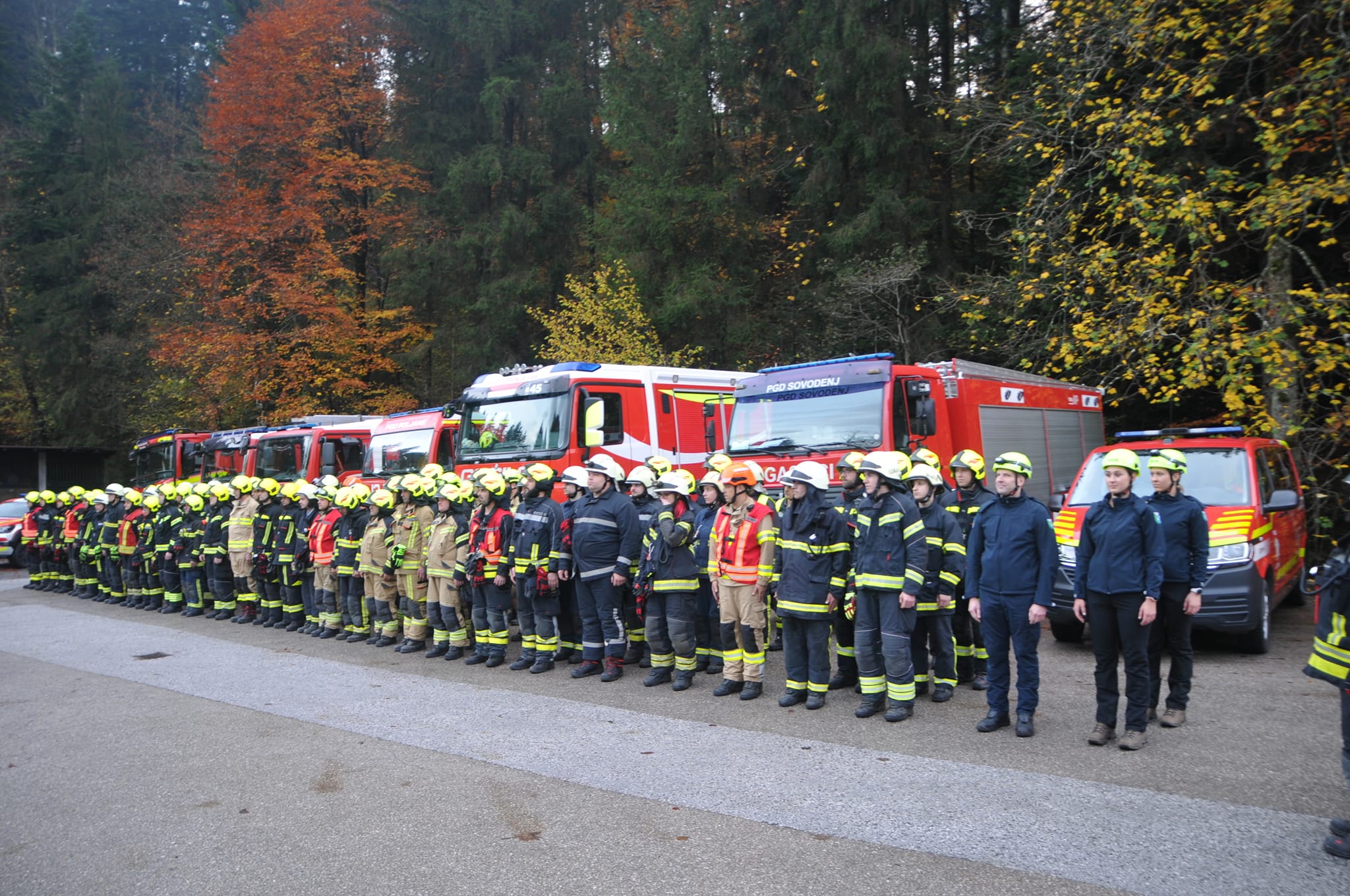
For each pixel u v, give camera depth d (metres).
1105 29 14.72
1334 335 13.75
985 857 4.74
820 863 4.77
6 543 24.69
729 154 26.86
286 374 28.97
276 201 30.77
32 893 4.83
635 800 5.77
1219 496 9.57
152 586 15.86
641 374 13.81
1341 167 12.61
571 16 32.88
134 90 50.00
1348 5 12.52
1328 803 5.27
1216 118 14.27
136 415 35.97
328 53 31.14
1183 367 13.49
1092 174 15.75
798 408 11.59
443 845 5.20
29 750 7.43
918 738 6.82
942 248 22.98
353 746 7.17
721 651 9.10
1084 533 6.58
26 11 50.78
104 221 37.31
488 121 32.88
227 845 5.34
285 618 13.12
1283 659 9.00
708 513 9.01
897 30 22.42
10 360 38.00
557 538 9.41
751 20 25.23
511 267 30.45
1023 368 17.02
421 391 33.44
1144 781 5.71
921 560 7.15
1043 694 7.98
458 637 10.43
